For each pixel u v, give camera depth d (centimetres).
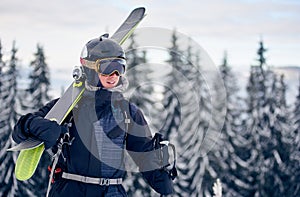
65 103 419
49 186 417
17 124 405
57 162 424
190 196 3659
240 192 4275
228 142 4259
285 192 4491
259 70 4975
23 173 402
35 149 406
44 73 4400
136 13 471
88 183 416
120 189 426
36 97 4341
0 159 3925
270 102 4738
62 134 417
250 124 4684
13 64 4272
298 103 4962
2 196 3872
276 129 4638
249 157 4512
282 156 4600
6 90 4103
